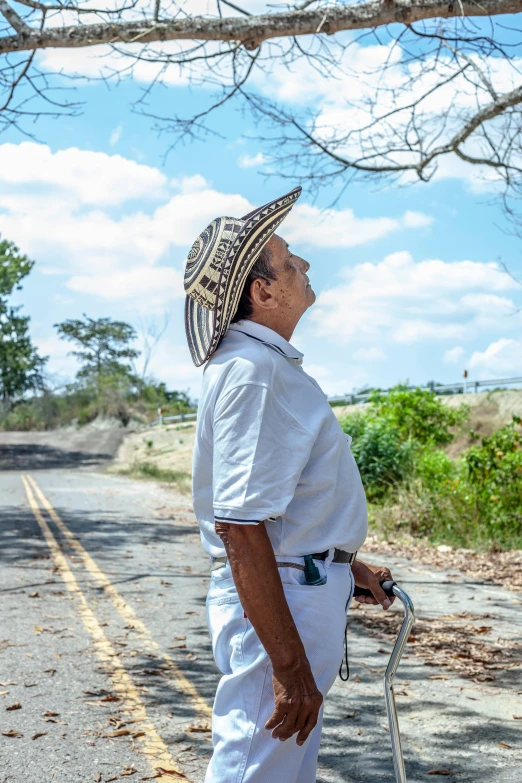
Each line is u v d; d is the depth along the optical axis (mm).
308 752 2150
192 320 2254
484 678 4840
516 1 5570
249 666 1931
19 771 3488
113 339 76188
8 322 59031
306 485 1976
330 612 1963
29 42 5785
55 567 8609
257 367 1926
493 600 7066
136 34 5781
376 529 11461
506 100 7328
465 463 12375
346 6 5770
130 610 6652
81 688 4633
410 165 7770
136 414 55812
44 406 61094
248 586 1817
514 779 3449
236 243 2020
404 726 4086
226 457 1868
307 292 2209
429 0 5605
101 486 20766
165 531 11695
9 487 19922
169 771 3504
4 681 4746
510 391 21922
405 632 2131
